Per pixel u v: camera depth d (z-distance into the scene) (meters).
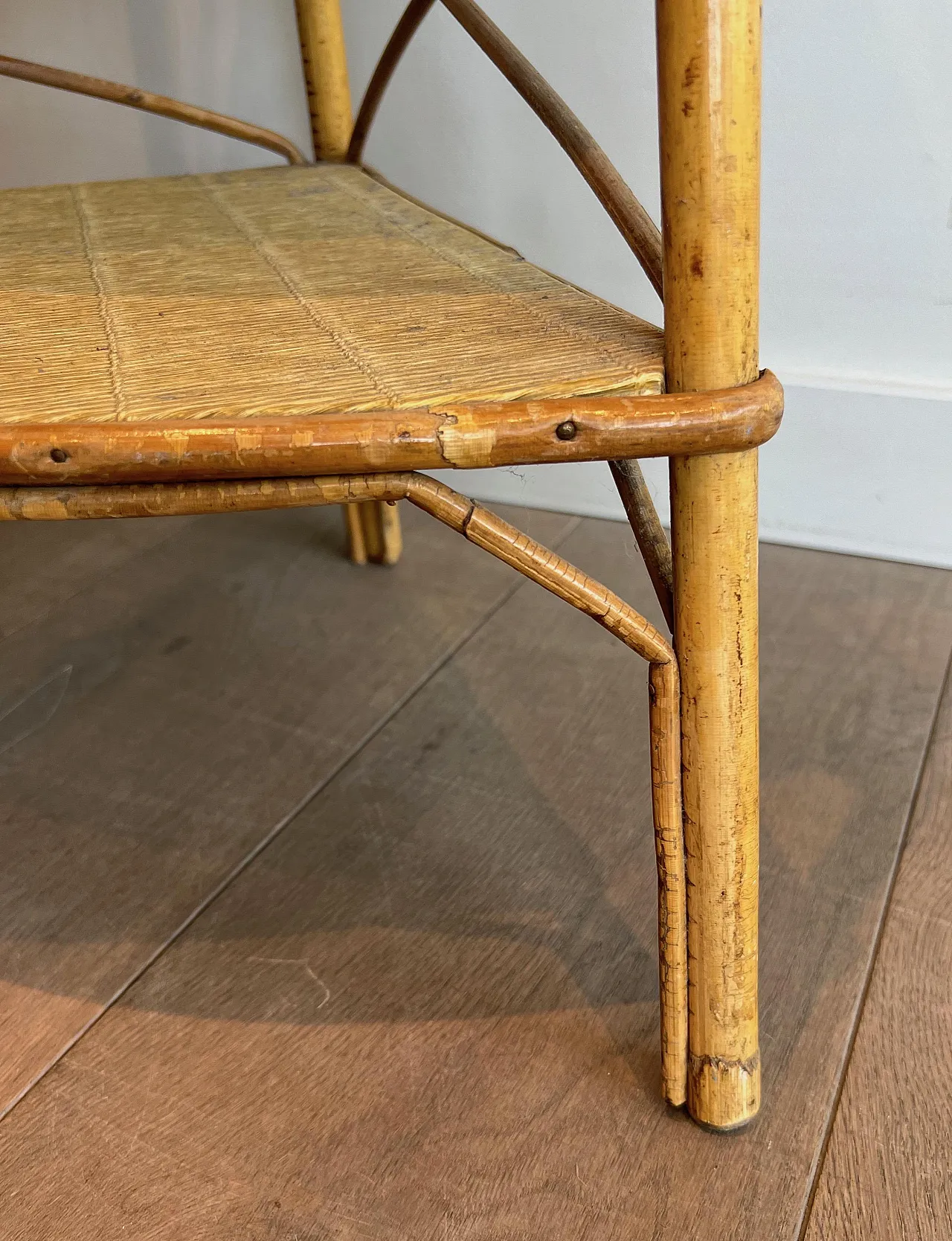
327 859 0.74
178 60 1.17
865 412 0.99
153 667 0.96
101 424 0.40
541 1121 0.56
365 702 0.90
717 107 0.37
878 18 0.88
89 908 0.71
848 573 1.03
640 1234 0.50
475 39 0.64
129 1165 0.55
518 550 0.43
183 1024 0.62
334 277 0.58
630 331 0.47
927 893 0.68
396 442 0.39
